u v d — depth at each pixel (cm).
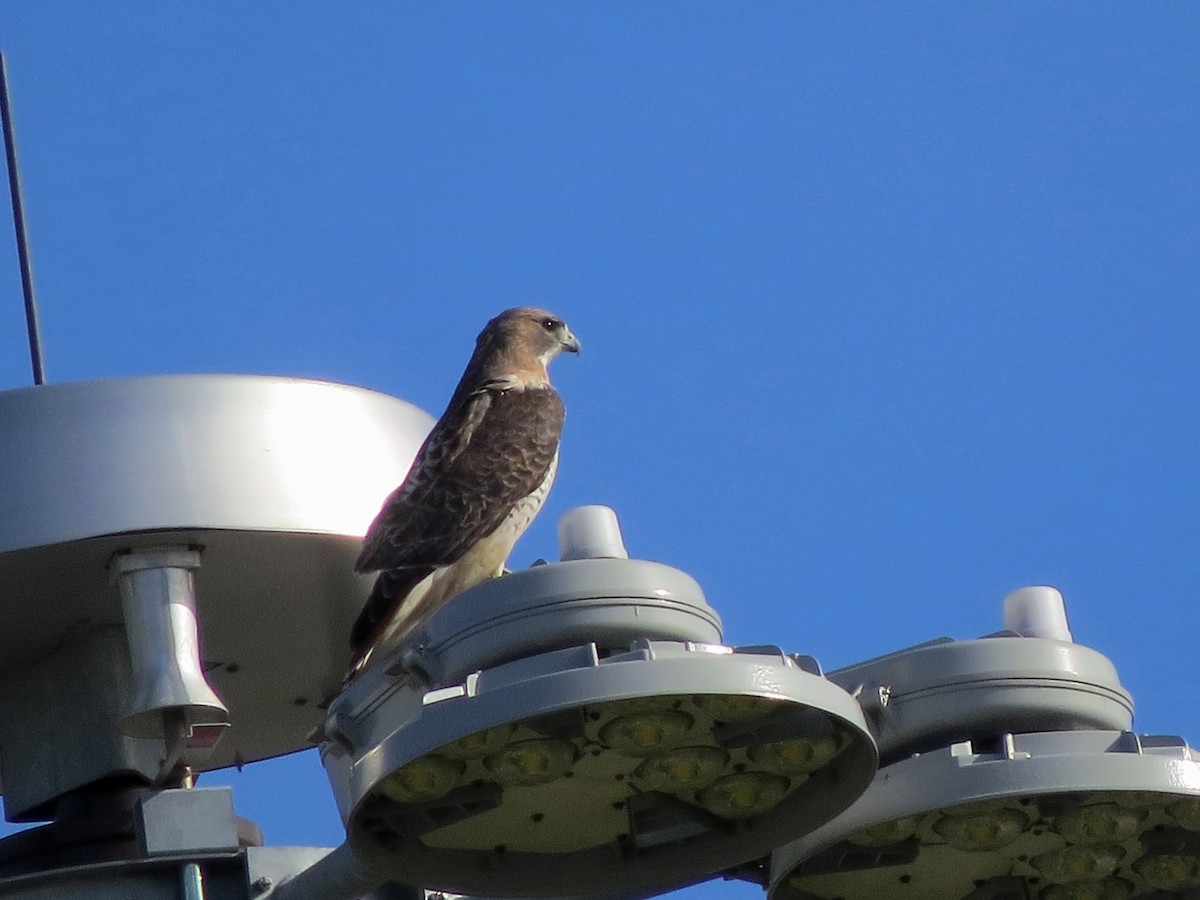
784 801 975
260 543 1198
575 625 895
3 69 1329
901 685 1020
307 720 1430
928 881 1095
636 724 916
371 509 1191
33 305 1282
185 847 1065
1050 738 995
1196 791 984
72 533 1128
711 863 988
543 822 975
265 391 1184
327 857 976
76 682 1235
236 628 1310
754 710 927
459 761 927
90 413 1155
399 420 1241
